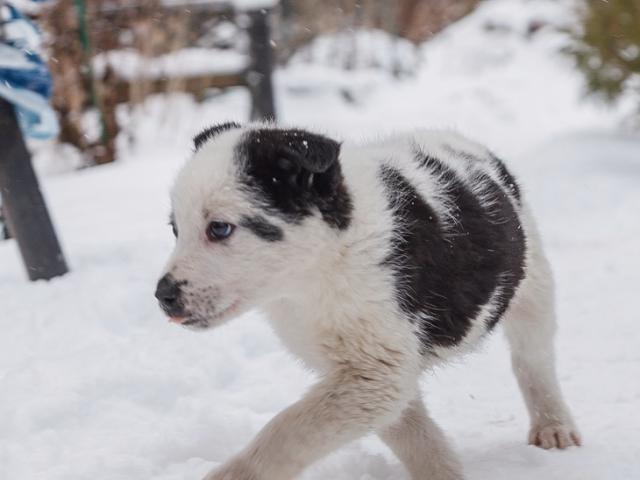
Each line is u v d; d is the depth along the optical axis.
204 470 1.72
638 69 4.06
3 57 2.31
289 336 1.67
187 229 1.59
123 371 1.95
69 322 2.16
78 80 4.06
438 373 2.04
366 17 6.65
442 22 7.43
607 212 3.10
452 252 1.65
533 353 1.82
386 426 1.67
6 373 1.97
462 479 1.70
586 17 4.18
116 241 2.66
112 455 1.75
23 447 1.78
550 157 3.94
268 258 1.59
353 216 1.61
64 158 4.16
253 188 1.58
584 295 2.36
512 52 6.82
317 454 1.59
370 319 1.61
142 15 4.23
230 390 1.97
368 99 5.73
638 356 2.07
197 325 1.59
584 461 1.73
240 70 4.34
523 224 1.80
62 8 3.94
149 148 4.28
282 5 6.18
